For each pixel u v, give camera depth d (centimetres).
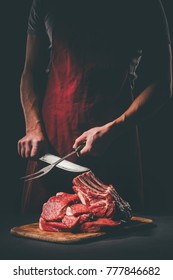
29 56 269
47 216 200
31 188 259
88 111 250
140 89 348
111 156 251
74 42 251
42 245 187
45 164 257
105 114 250
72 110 252
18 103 344
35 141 251
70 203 203
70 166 236
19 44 338
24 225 211
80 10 251
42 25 264
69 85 252
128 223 216
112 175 252
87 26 249
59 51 254
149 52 249
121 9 248
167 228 217
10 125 346
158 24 247
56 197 207
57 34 253
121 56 249
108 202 204
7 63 338
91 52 249
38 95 266
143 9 247
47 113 258
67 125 253
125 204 214
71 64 251
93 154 243
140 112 242
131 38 250
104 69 248
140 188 258
